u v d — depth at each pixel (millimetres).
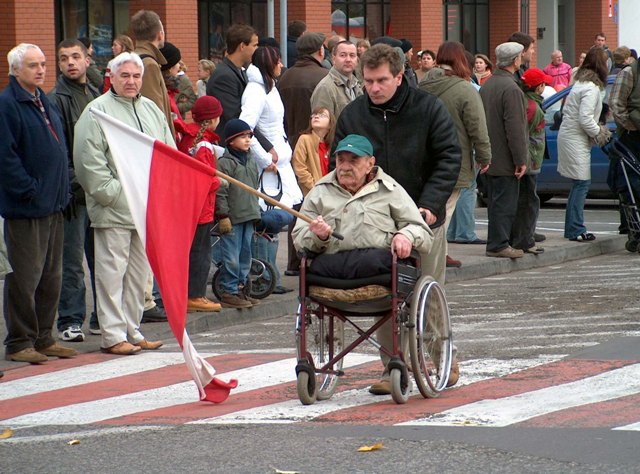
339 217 9406
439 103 9789
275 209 14516
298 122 16047
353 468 7445
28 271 11375
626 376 10070
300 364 9328
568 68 31938
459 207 19062
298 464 7586
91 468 7738
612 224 21812
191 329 13148
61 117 12406
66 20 28562
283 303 14477
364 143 9391
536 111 17516
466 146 15297
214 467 7598
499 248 17562
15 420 9383
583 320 13117
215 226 13977
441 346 9781
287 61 22953
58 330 12695
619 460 7438
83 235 12688
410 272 9367
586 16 43656
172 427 8812
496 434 8172
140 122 11891
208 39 31891
